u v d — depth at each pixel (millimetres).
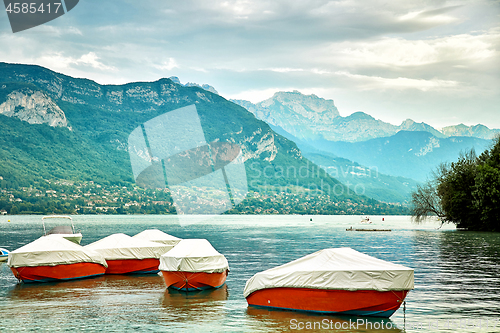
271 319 14961
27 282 23500
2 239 59938
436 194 85250
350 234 77000
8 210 191500
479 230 77312
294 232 84250
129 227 100125
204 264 20406
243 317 15281
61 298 19031
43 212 193000
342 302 15203
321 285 15305
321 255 16188
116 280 24328
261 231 87312
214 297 19047
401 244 51656
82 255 24703
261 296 16781
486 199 71438
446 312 16172
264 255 38312
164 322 14695
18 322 14719
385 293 14727
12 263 22719
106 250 26469
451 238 61031
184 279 20141
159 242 29297
